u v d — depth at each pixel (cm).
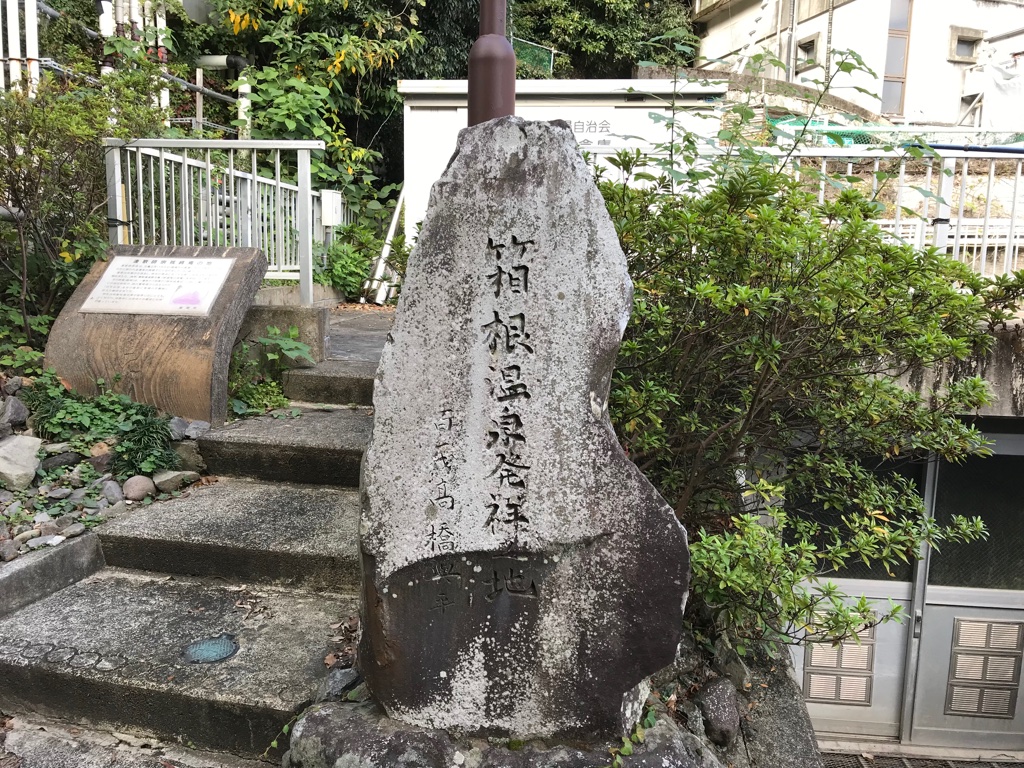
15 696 255
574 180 191
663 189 313
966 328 299
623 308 193
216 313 414
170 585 311
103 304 426
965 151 425
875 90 1346
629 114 751
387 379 199
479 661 201
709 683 263
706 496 319
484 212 193
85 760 233
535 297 193
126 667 249
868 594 591
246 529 325
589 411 194
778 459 322
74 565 311
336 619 285
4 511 328
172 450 389
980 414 409
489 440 197
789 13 1485
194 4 930
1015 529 566
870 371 283
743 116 315
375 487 200
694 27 1806
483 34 299
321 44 911
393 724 204
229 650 261
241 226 558
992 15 1394
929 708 602
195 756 237
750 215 255
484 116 299
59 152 421
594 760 193
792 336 270
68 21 646
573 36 1527
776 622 298
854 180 299
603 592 196
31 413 389
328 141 887
